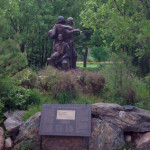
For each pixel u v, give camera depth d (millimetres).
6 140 6938
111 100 8727
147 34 7559
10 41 6977
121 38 8695
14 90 8648
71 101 8820
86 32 24984
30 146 6785
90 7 16047
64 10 23219
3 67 6984
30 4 19719
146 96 8922
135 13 11125
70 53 13234
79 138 6734
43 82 10117
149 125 7117
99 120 7020
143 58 14383
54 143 6801
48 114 6621
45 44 23578
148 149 6648
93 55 32125
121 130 6957
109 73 9141
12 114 7980
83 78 10109
